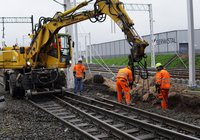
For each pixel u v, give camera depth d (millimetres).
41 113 12289
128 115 11477
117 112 12094
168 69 33562
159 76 12430
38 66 16328
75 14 14164
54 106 13750
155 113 11500
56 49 16078
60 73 16422
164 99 12555
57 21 14758
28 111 12594
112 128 9000
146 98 13992
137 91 14867
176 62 40250
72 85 19141
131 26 11484
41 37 15469
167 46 51938
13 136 8758
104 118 11234
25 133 9102
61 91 16172
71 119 11094
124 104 13164
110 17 11984
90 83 20781
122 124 10156
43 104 14242
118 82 13312
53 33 15102
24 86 15484
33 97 16141
